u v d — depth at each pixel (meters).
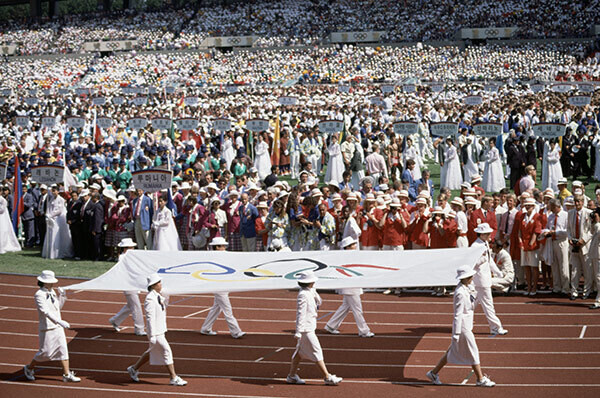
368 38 80.31
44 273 13.16
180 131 35.88
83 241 23.58
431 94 53.62
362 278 13.03
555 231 17.42
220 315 17.48
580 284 18.64
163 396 12.32
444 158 28.28
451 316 16.53
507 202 18.28
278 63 76.06
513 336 14.92
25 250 25.41
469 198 17.81
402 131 28.53
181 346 15.05
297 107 45.34
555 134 26.12
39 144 40.50
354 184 27.83
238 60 78.50
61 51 90.31
